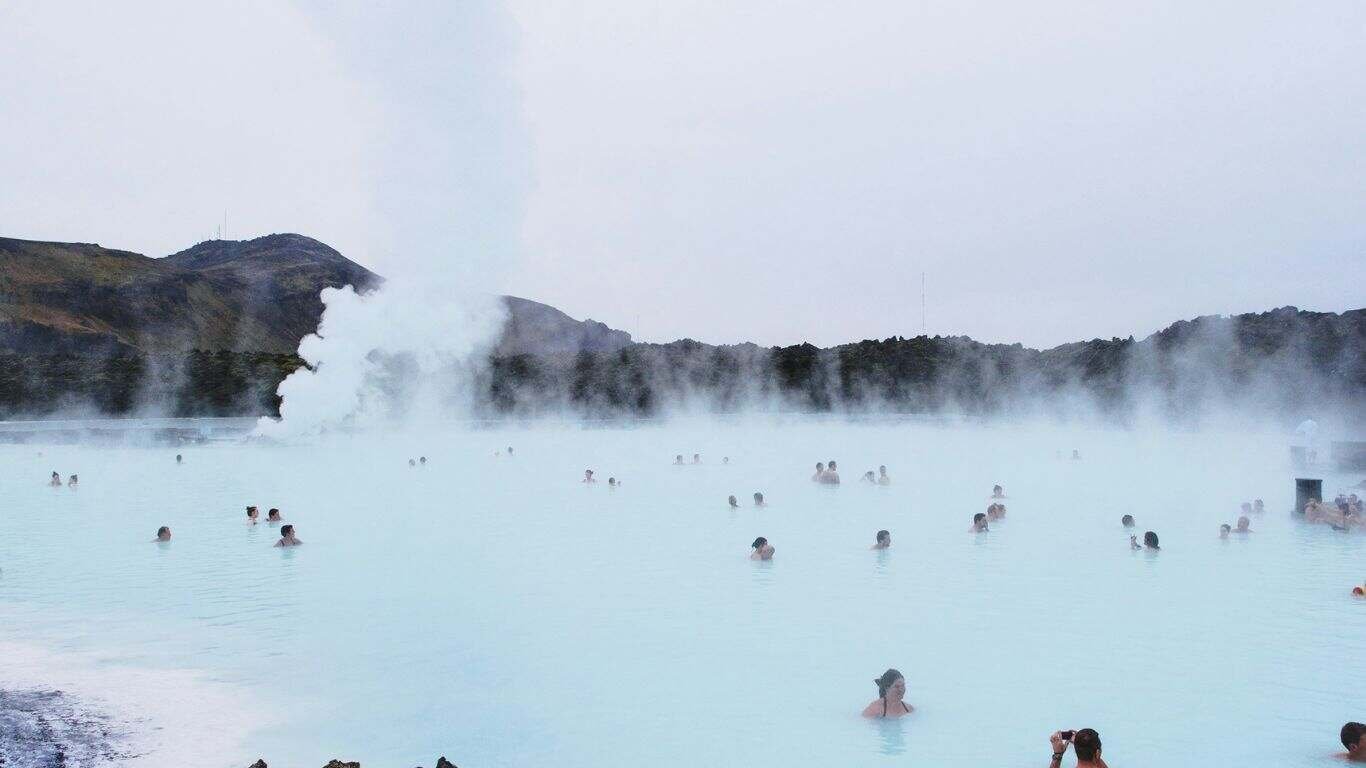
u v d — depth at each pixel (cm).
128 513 2116
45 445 3909
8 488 2578
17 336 10344
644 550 1619
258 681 911
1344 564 1445
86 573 1448
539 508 2172
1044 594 1253
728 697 854
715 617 1145
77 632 1098
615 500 2309
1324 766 693
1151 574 1379
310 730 783
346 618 1155
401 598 1263
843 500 2273
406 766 709
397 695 867
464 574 1421
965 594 1258
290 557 1572
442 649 1017
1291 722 777
